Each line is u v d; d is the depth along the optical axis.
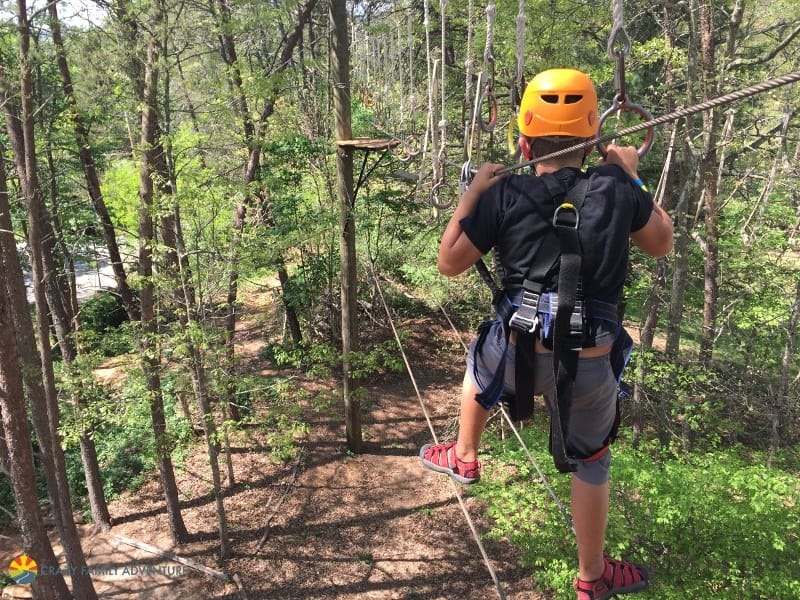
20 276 7.90
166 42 8.58
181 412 13.91
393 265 16.06
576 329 1.50
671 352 11.64
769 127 15.54
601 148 1.72
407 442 13.70
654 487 6.86
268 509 11.74
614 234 1.52
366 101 12.59
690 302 14.88
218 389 9.55
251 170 11.76
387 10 12.60
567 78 1.66
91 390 9.77
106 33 8.42
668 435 11.35
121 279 11.88
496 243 1.66
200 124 11.09
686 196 11.99
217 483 10.22
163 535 11.16
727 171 14.71
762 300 12.52
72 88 9.23
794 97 14.12
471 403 1.87
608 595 2.01
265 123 11.52
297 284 14.97
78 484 12.48
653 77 13.99
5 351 6.25
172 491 10.66
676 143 11.41
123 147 12.32
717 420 10.14
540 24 11.15
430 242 15.00
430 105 4.74
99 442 13.43
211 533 11.17
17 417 6.50
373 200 14.72
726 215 15.16
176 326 8.98
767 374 12.50
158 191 8.71
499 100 13.30
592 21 11.85
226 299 11.12
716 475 7.33
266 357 16.33
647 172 14.76
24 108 7.84
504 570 10.31
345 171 11.42
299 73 13.03
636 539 7.31
